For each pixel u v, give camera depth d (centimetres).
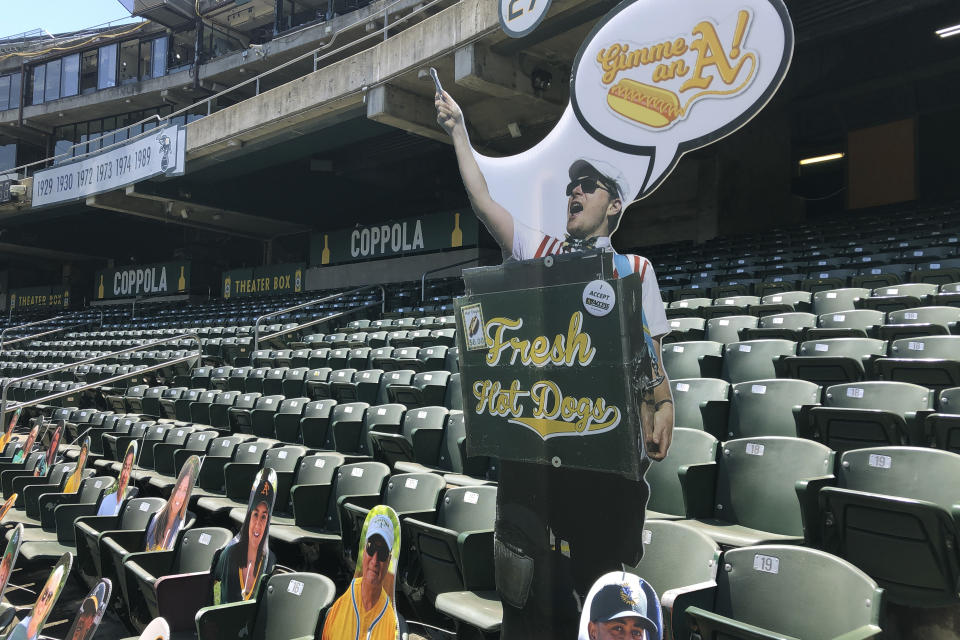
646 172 277
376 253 1841
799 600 231
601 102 285
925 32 1440
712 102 266
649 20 277
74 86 2756
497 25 971
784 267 912
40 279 2995
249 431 736
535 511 254
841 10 1172
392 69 1148
